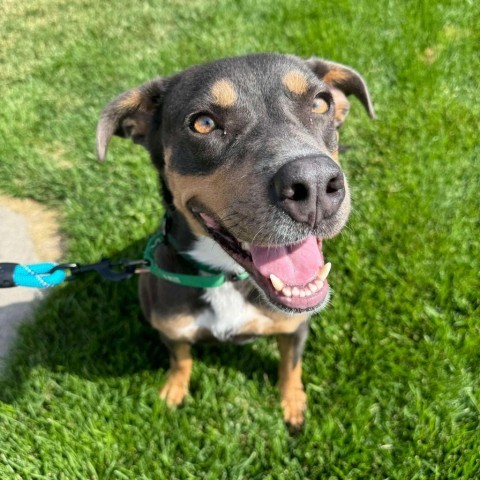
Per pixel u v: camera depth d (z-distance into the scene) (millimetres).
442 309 466
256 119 304
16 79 777
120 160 619
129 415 425
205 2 866
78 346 474
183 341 411
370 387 429
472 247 502
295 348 406
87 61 783
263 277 314
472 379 421
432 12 757
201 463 404
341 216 281
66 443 408
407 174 562
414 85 661
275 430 415
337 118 404
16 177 624
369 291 477
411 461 385
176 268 374
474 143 592
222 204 297
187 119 314
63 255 550
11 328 497
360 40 728
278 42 754
